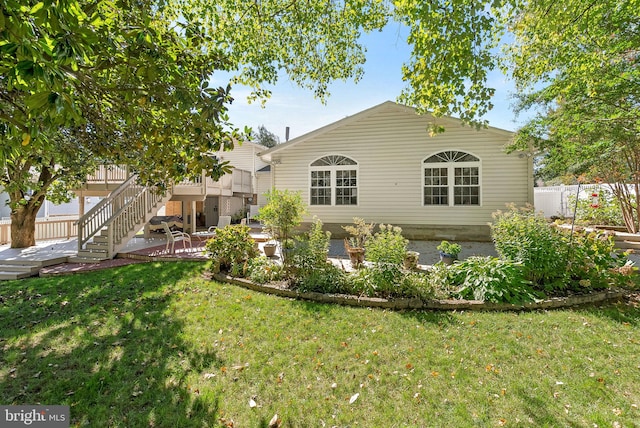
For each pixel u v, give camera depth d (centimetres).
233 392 263
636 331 362
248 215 1745
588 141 717
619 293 468
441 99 392
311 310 441
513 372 287
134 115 242
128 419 232
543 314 413
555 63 500
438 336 359
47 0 127
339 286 504
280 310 444
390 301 450
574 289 479
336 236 1091
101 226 848
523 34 466
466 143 971
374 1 403
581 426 220
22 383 275
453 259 654
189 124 228
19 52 125
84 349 337
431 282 488
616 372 283
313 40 523
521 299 442
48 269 719
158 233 1342
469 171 972
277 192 659
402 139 1028
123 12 219
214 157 254
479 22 331
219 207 1587
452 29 333
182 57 237
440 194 999
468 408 241
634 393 255
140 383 275
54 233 1211
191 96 208
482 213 962
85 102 172
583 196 1256
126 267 722
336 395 260
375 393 262
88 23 177
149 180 329
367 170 1063
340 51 545
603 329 369
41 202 1021
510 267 471
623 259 501
